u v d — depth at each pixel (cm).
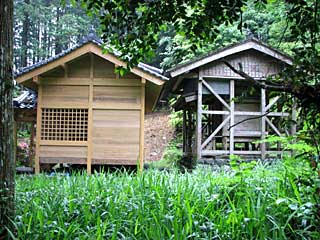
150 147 1789
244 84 1109
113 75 930
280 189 324
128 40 336
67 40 2720
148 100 1200
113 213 325
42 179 547
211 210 324
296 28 227
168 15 326
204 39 335
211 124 1261
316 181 272
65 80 927
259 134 1070
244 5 323
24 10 2600
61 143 918
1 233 286
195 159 1077
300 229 274
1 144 303
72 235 287
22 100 1064
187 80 1164
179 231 279
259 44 1030
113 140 920
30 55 2830
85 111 928
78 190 411
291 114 224
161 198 342
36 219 306
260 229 268
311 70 192
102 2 330
